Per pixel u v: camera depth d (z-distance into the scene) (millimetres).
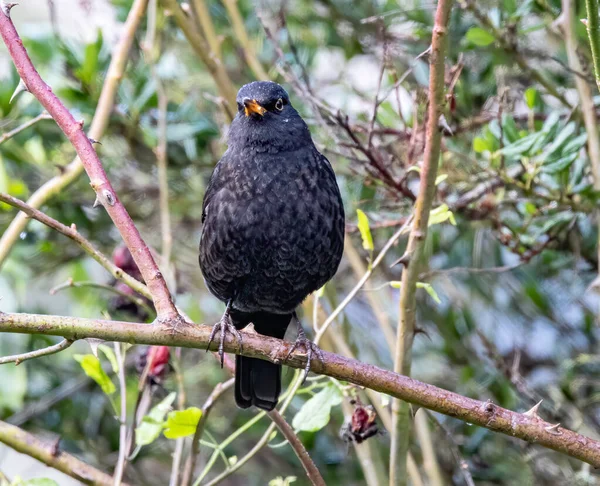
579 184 9938
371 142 9727
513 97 10875
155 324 6551
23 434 8094
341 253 8805
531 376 12383
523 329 12703
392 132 10570
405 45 12164
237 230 8438
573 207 9875
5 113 11586
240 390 8273
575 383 11219
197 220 13219
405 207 10531
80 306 12555
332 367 6770
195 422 7551
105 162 12500
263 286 8789
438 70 7074
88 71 11422
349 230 10734
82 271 12297
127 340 6445
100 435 12320
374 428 7969
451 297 12422
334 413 11977
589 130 9508
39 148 11906
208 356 12656
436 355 12484
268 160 8445
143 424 7984
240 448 12422
